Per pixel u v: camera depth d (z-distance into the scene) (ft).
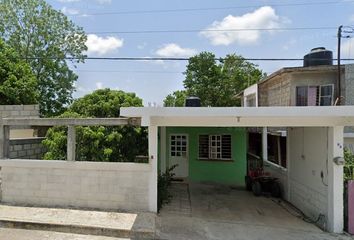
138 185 25.59
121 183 25.73
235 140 42.83
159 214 25.96
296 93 51.49
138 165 25.53
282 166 39.75
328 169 24.98
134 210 25.54
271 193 37.01
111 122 26.07
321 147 26.40
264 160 44.83
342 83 49.75
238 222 25.39
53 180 26.55
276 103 58.75
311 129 28.50
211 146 43.34
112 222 22.77
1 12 70.03
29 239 20.58
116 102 36.47
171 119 25.31
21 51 72.08
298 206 31.50
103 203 25.93
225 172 42.88
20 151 31.73
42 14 74.13
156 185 25.52
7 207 25.79
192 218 25.57
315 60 52.37
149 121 23.71
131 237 21.29
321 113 21.94
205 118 25.32
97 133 32.96
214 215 27.30
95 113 35.91
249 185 39.58
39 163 26.63
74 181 26.27
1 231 21.94
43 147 35.91
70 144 26.48
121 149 35.04
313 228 25.17
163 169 40.22
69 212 24.81
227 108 22.63
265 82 62.90
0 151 27.55
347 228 24.08
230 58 100.83
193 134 43.62
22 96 52.13
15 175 27.12
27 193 26.91
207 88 97.60
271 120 25.23
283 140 43.91
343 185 24.52
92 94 37.78
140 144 36.32
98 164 25.89
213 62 99.50
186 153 43.86
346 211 24.32
